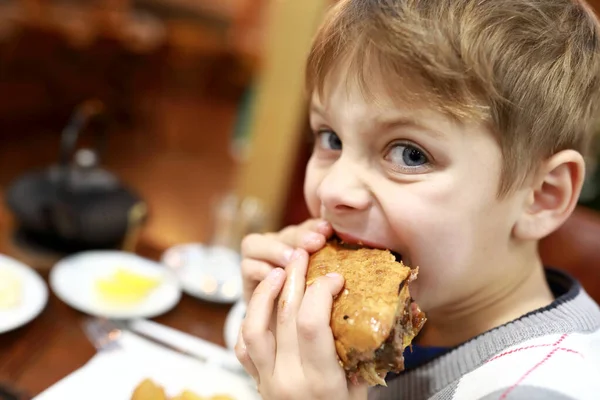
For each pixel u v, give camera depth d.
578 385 0.55
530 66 0.58
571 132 0.64
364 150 0.62
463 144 0.57
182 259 1.29
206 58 4.62
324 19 0.70
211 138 4.10
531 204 0.65
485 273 0.66
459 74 0.55
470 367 0.66
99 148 1.44
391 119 0.58
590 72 0.65
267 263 0.76
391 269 0.58
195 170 3.40
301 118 2.03
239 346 0.68
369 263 0.60
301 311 0.56
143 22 4.20
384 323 0.52
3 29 3.09
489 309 0.71
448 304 0.72
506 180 0.60
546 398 0.54
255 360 0.61
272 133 2.10
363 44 0.58
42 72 3.46
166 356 0.89
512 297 0.71
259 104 2.13
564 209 0.65
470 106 0.56
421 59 0.55
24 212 1.20
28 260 1.18
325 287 0.57
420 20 0.56
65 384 0.79
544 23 0.60
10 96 3.30
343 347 0.54
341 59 0.61
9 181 2.71
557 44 0.61
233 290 1.18
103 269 1.16
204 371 0.87
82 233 1.21
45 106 3.56
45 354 0.90
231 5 4.73
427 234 0.60
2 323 0.92
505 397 0.56
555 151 0.64
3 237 1.25
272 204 2.13
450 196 0.59
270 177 2.13
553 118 0.61
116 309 1.03
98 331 0.97
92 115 1.36
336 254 0.65
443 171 0.58
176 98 4.67
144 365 0.86
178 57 4.39
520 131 0.59
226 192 3.04
